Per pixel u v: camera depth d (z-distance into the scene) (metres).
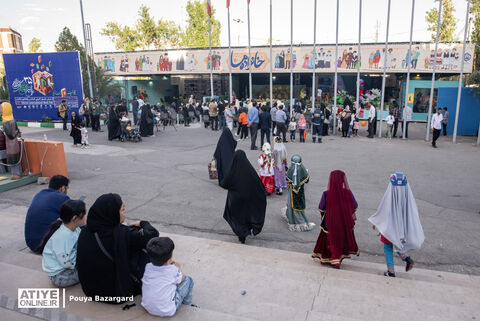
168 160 14.25
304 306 4.34
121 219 4.08
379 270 5.95
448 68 27.42
